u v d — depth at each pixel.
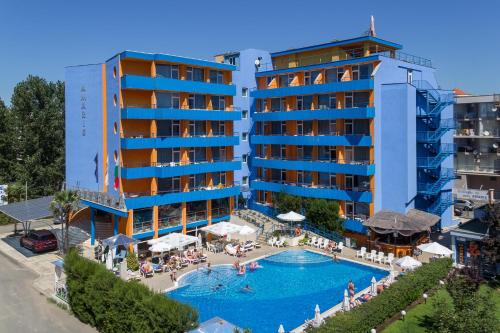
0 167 65.94
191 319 21.52
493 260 31.70
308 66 51.34
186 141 45.47
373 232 44.03
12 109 66.25
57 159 65.06
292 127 54.12
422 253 42.56
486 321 20.58
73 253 29.72
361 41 48.97
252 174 60.16
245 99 58.78
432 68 54.19
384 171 46.78
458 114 65.38
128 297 23.52
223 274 36.84
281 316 28.66
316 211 47.25
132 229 41.72
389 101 46.00
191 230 47.44
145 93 43.56
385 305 25.97
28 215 44.97
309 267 38.97
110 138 43.81
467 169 64.94
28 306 30.23
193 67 47.44
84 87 46.62
